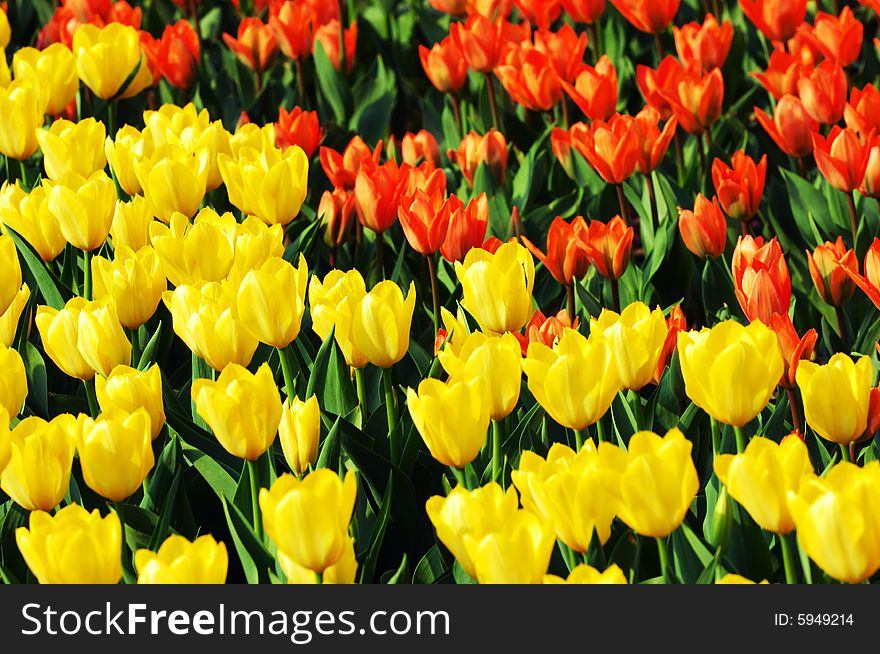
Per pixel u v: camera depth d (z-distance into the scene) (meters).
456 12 6.46
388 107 6.47
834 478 2.06
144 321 3.33
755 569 2.60
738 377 2.39
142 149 4.35
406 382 3.72
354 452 2.96
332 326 3.04
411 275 4.51
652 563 2.66
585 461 2.22
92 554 2.11
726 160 5.34
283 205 3.94
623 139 4.38
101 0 6.46
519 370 2.62
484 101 6.11
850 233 4.96
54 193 3.60
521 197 5.20
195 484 3.10
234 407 2.50
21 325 3.62
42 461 2.41
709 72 5.74
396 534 3.04
